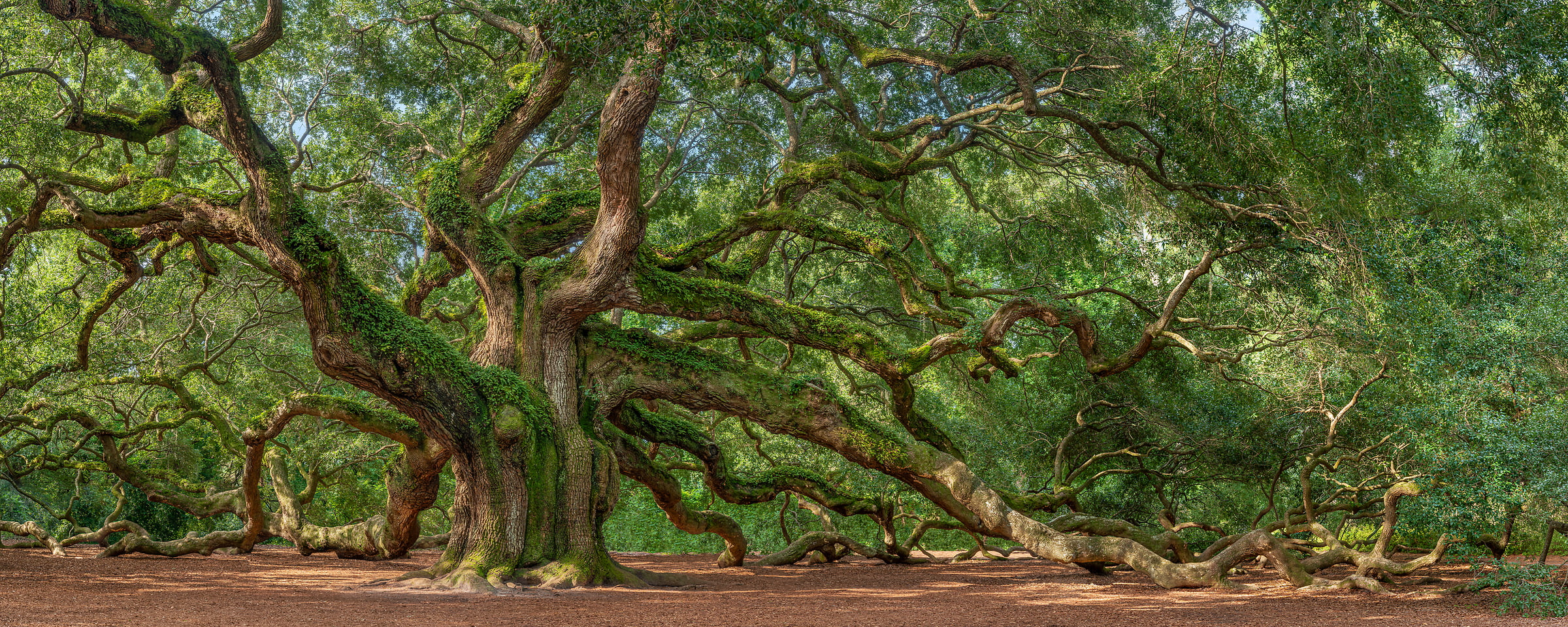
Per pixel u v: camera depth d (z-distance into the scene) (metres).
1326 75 14.22
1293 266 17.78
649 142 25.09
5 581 13.72
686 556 25.78
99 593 12.65
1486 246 15.23
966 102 22.58
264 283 24.44
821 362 28.98
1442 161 19.72
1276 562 14.54
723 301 15.63
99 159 20.69
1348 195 15.89
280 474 22.11
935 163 19.56
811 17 11.57
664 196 24.75
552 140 23.16
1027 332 25.23
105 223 13.91
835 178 18.89
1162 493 24.11
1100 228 25.25
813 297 28.08
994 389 28.75
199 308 26.02
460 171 15.75
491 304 15.32
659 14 11.37
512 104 15.77
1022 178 26.27
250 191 13.43
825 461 28.38
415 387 13.65
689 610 11.83
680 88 22.31
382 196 21.88
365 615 10.82
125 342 23.67
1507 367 12.57
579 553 14.41
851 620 11.00
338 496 30.41
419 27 22.17
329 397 15.31
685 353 16.47
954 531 35.03
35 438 22.36
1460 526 12.57
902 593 14.66
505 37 20.84
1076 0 18.52
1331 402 19.59
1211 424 23.06
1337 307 16.83
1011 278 27.44
